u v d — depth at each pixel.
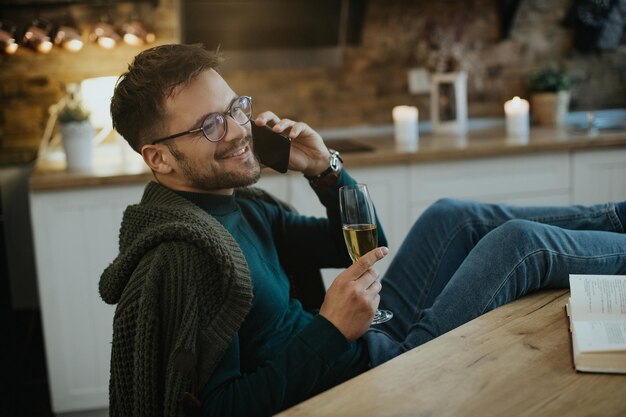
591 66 3.87
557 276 1.50
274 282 1.55
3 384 2.98
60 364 2.75
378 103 3.71
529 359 1.14
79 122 2.88
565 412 0.97
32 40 3.03
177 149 1.46
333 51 3.56
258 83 3.58
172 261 1.30
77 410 2.77
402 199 3.02
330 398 1.05
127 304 1.30
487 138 3.29
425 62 3.70
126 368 1.32
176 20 3.38
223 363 1.32
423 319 1.54
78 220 2.72
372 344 1.55
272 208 1.79
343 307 1.32
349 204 1.46
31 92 3.38
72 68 3.38
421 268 1.89
